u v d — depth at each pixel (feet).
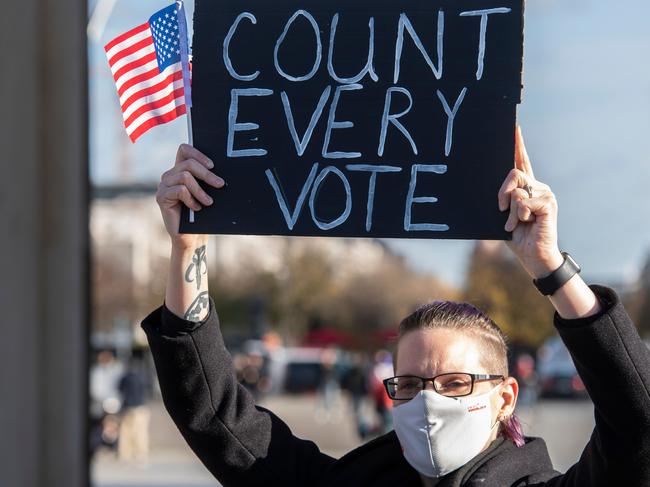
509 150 10.95
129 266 191.72
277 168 11.28
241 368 97.76
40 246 26.43
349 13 11.49
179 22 11.89
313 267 221.87
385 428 57.77
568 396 110.01
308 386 142.20
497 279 136.56
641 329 173.78
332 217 11.12
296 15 11.57
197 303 11.41
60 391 27.12
